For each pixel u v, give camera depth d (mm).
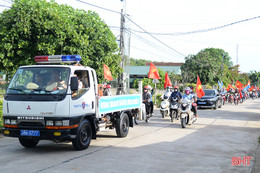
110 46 14586
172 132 10758
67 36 11641
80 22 13266
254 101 36844
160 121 14258
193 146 8234
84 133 7547
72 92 7020
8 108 6992
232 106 26188
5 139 9102
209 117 16156
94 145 8188
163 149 7750
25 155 6941
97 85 8398
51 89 6895
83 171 5594
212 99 21812
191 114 12406
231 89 32781
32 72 7246
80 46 12008
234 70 64125
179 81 43656
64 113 6758
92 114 7840
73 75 7223
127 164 6164
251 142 9031
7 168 5754
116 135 10000
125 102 9805
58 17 11234
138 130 11203
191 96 12516
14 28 10406
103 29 14344
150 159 6645
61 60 7910
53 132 6719
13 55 10688
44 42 10930
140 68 54688
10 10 10641
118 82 20016
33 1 11109
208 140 9211
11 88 7160
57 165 6008
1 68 11102
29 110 6809
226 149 7934
